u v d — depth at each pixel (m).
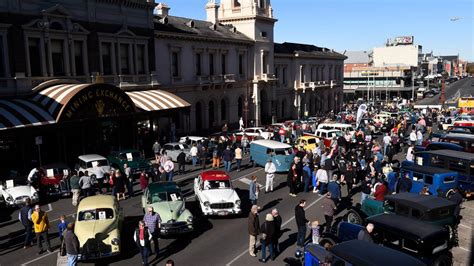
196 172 32.00
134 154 30.64
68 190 25.30
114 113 32.94
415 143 37.78
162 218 18.11
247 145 40.19
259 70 61.91
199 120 52.66
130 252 17.08
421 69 171.50
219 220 21.00
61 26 33.06
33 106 29.00
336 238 15.73
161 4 52.47
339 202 23.11
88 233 15.83
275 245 16.38
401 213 16.78
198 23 55.12
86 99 30.41
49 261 16.25
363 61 152.00
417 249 13.29
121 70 39.22
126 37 39.09
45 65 32.06
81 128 33.97
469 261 15.80
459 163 24.02
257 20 60.47
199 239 18.36
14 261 16.25
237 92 58.31
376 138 47.50
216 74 54.03
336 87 88.38
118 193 24.52
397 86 119.25
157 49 44.88
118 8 38.25
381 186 20.06
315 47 84.50
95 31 36.00
